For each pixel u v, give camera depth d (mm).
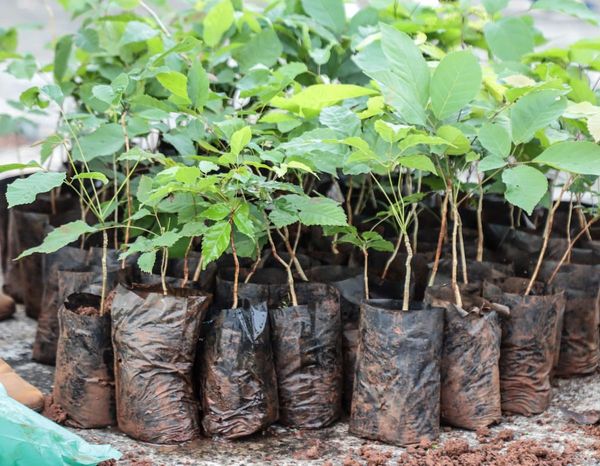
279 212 1951
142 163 2336
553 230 2396
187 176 1874
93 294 2096
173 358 1992
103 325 2031
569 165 1911
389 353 1985
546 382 2100
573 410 2111
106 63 2383
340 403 2078
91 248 2209
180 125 2158
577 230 2393
